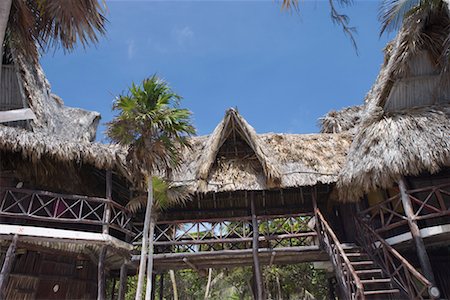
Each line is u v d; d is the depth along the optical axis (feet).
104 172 31.91
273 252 30.30
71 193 31.24
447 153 23.04
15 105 28.94
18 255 28.50
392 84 29.19
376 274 27.20
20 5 15.12
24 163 28.30
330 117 49.42
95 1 15.15
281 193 36.96
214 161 33.17
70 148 25.81
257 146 31.50
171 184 30.83
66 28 15.72
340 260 27.20
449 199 28.86
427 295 23.57
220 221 31.76
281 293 70.13
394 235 28.94
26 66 29.30
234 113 32.45
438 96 29.48
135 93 25.31
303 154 33.40
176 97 25.99
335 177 30.71
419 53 28.76
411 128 25.53
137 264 32.17
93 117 39.70
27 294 28.12
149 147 25.29
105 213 27.25
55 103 37.60
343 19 16.49
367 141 27.17
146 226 25.79
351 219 33.47
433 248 29.84
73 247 27.50
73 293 31.32
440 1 24.97
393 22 26.27
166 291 81.76
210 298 81.35
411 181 29.76
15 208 27.27
